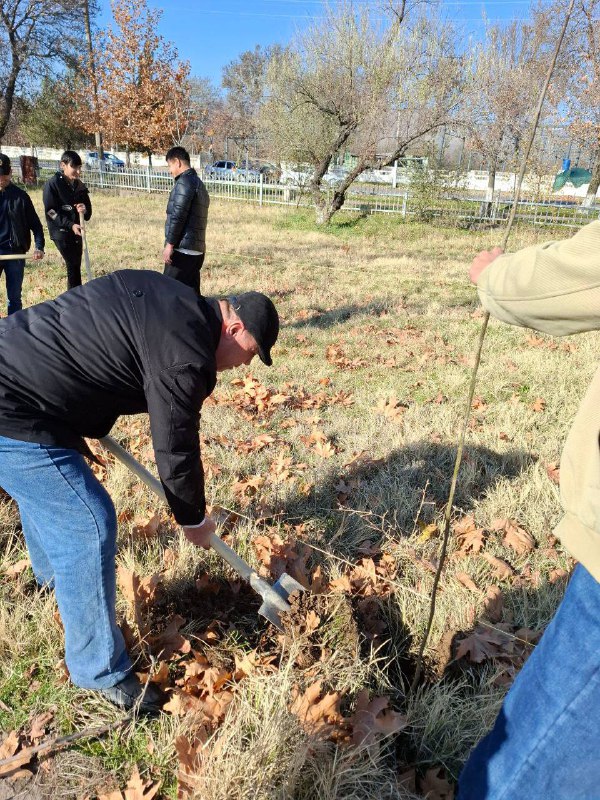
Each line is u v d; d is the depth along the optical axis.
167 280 2.16
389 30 17.50
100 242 13.62
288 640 2.49
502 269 1.53
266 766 2.00
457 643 2.59
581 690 1.45
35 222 6.77
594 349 7.15
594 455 1.47
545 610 2.93
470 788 1.69
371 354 6.88
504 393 5.75
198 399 2.01
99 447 4.22
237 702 2.30
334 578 3.03
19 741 2.22
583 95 15.95
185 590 2.95
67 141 41.62
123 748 2.21
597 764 1.48
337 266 12.54
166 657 2.54
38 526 2.15
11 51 32.09
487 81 17.44
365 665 2.43
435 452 4.46
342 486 3.94
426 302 9.66
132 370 2.04
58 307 2.11
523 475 4.13
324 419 5.09
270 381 5.99
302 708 2.17
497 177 27.69
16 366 2.00
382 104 17.16
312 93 18.14
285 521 3.59
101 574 2.14
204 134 50.06
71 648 2.25
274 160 22.53
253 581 2.53
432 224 18.86
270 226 18.58
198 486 2.12
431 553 3.33
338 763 2.05
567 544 1.52
